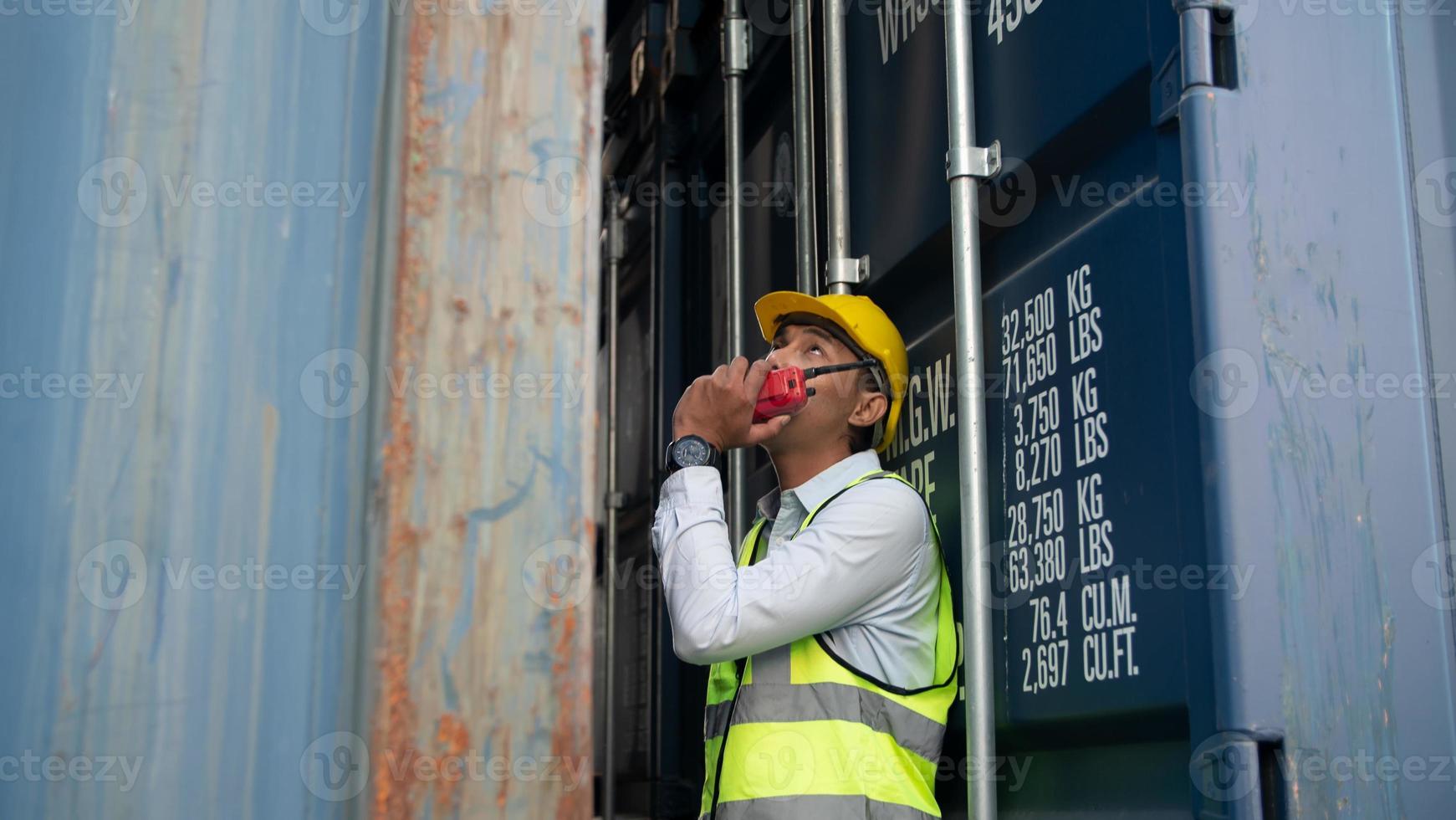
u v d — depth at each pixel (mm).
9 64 873
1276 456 1438
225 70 900
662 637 3535
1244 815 1345
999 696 1901
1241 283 1473
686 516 1991
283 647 821
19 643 791
